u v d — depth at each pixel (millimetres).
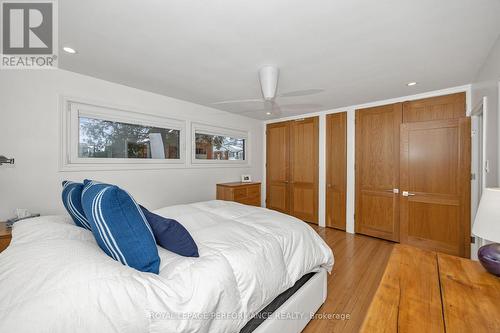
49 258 895
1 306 678
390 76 2465
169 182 3330
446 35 1664
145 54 1990
